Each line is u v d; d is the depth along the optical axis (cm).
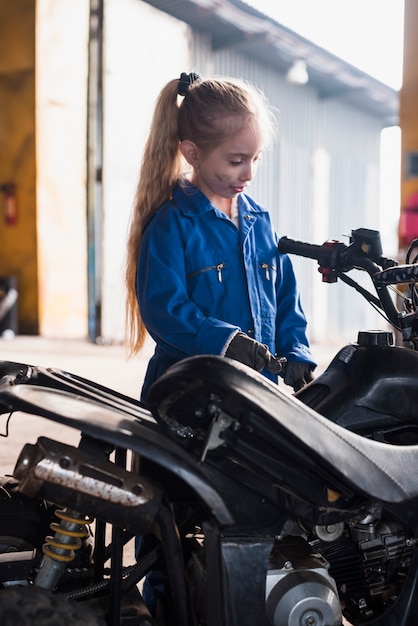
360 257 125
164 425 104
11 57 782
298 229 1008
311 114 1029
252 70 928
